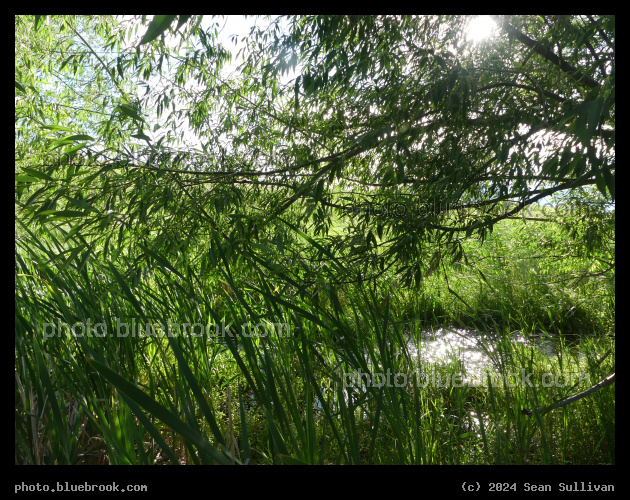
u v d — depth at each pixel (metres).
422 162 2.49
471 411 2.92
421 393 2.77
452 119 2.30
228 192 2.48
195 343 2.51
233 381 3.08
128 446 1.58
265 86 3.18
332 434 2.29
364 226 2.51
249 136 3.05
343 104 2.92
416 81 2.44
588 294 4.01
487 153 2.30
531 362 2.65
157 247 2.38
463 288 4.80
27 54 3.23
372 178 2.97
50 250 2.10
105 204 2.42
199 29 2.93
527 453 2.33
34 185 2.54
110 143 2.75
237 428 2.67
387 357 1.95
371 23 2.38
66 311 1.82
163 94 3.22
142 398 0.95
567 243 3.59
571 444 2.48
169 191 2.34
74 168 2.30
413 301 4.01
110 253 2.53
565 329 4.38
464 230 2.33
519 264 4.38
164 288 2.53
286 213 2.90
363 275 2.45
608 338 3.64
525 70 2.67
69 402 1.98
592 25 1.76
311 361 2.65
